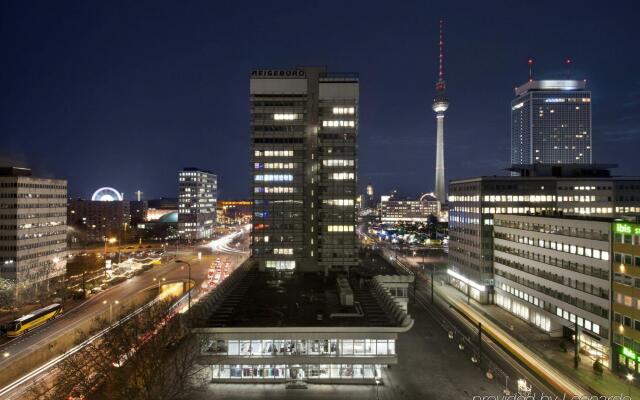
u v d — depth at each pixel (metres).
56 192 151.88
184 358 62.88
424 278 156.12
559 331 91.44
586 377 70.62
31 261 138.50
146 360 60.94
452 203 142.75
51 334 90.31
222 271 168.75
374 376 67.56
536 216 98.88
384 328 65.50
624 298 70.75
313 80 118.12
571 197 126.19
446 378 69.88
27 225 137.00
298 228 117.50
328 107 114.75
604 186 128.12
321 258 113.75
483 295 119.12
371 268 126.94
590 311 79.19
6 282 121.81
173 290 139.62
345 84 114.81
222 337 65.38
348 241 114.12
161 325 71.19
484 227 120.25
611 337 73.38
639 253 67.62
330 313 73.94
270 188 117.69
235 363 65.31
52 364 74.25
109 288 137.50
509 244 110.38
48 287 131.38
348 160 114.44
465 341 87.75
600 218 83.44
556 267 90.06
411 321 65.38
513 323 101.25
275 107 117.31
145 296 127.19
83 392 58.38
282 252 117.56
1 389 65.25
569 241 85.81
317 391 64.62
